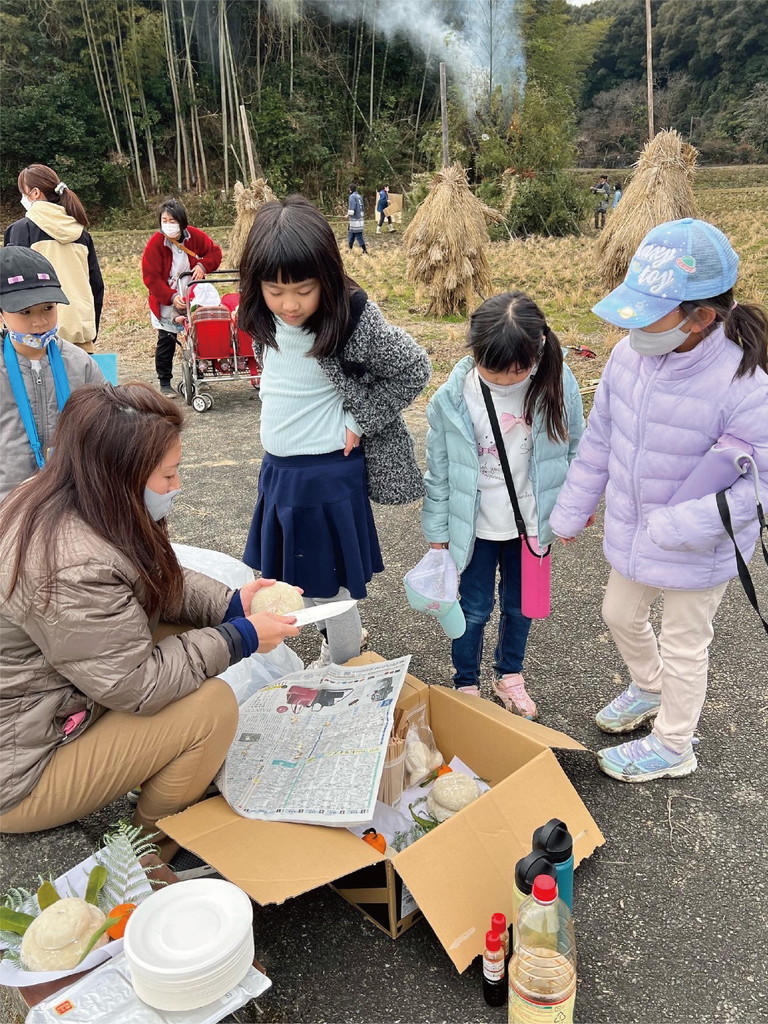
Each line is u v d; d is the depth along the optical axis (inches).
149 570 80.7
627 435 95.2
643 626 106.7
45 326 108.3
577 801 88.5
